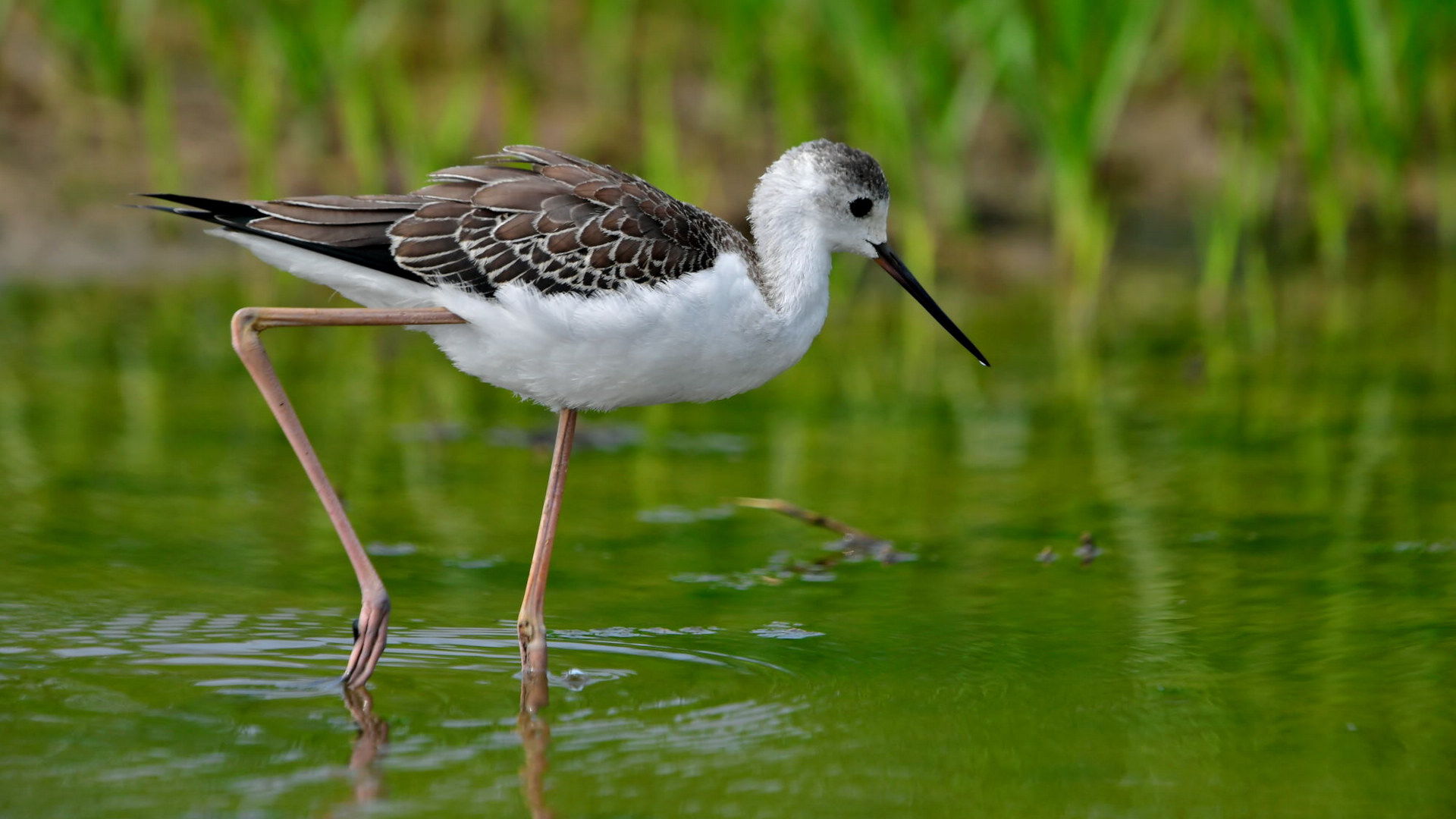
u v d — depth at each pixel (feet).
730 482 39.78
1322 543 34.83
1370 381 47.62
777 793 23.63
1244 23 62.08
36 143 60.08
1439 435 42.32
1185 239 63.72
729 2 62.03
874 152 60.75
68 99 61.41
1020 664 28.58
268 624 30.04
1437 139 67.92
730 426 44.93
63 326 51.06
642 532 36.11
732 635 30.04
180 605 30.83
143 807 22.82
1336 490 38.29
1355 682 27.63
